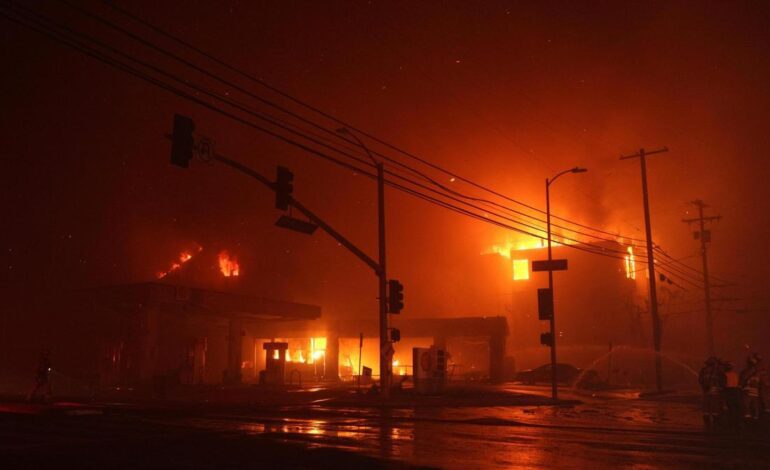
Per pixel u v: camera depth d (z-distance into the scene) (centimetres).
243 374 5800
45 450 1224
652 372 6469
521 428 1819
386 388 2920
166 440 1390
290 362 5750
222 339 5378
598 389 4750
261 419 1952
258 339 6162
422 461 1148
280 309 4856
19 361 4944
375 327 5750
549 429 1798
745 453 1295
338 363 5816
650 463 1155
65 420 1788
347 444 1366
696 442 1483
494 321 5575
